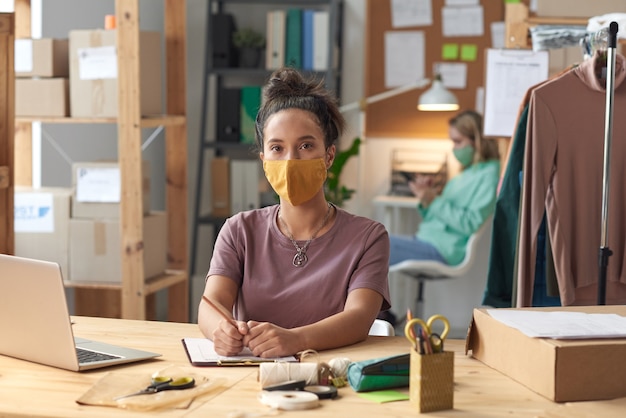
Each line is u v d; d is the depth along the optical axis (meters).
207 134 6.08
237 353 2.21
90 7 5.04
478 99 5.96
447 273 5.29
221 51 5.72
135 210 4.12
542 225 3.33
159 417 1.77
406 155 6.07
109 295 4.59
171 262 4.61
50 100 4.22
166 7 4.46
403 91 6.04
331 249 2.51
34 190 4.39
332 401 1.88
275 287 2.50
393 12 6.00
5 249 3.35
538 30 3.79
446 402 1.83
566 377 1.88
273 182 2.44
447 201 5.43
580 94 3.22
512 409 1.84
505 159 4.08
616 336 1.96
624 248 3.26
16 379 2.02
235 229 2.59
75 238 4.27
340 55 6.06
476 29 5.92
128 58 4.05
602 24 3.48
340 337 2.30
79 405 1.84
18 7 4.52
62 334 2.07
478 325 2.21
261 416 1.78
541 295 3.39
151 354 2.21
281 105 2.45
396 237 5.44
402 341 2.39
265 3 5.88
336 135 2.53
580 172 3.24
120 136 4.09
